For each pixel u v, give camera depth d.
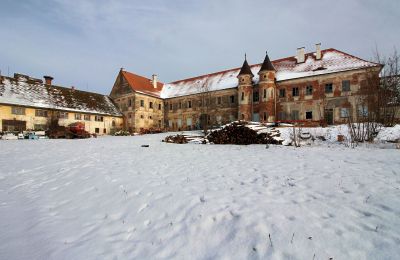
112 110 42.66
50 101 34.53
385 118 15.91
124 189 5.67
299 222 3.62
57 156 11.27
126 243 3.49
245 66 33.88
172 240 3.47
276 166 7.32
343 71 27.31
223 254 3.07
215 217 3.97
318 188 5.07
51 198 5.54
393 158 7.91
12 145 17.02
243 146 13.32
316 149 11.04
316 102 29.19
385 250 2.91
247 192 5.03
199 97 40.97
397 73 15.64
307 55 33.50
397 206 4.04
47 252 3.34
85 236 3.73
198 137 18.80
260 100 32.22
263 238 3.28
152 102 44.53
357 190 4.86
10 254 3.32
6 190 6.26
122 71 44.44
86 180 6.67
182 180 6.16
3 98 29.33
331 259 2.80
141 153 11.56
